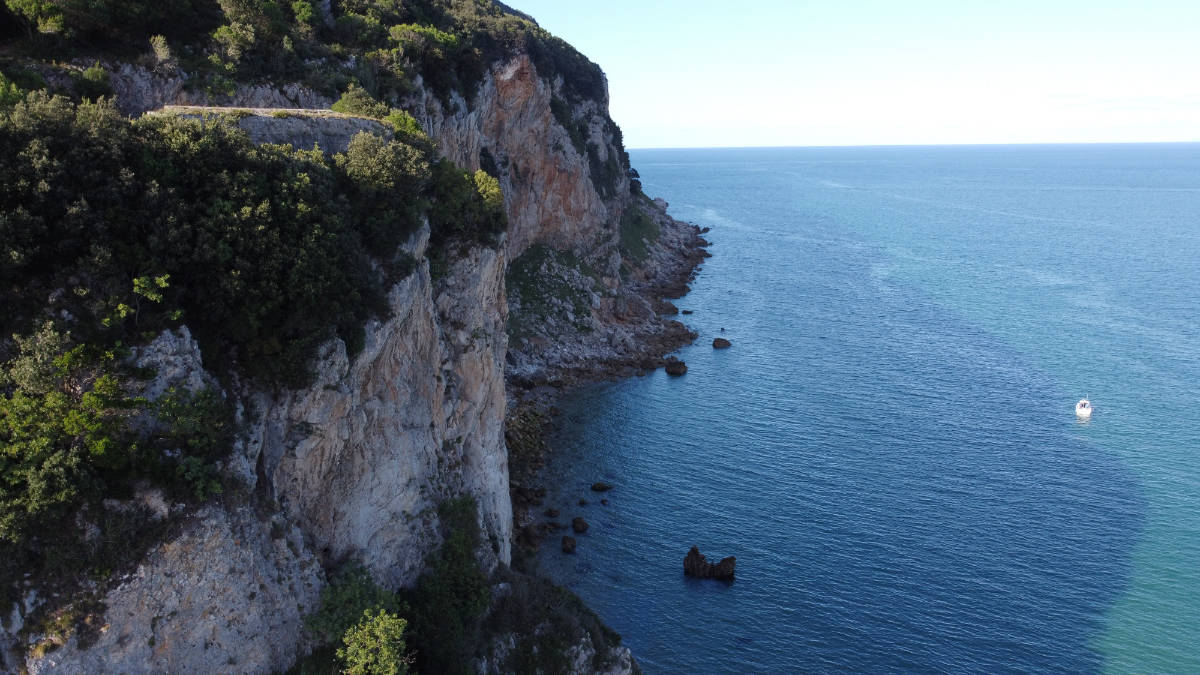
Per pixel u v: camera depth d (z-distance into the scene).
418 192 34.94
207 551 24.16
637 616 47.62
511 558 46.00
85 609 22.19
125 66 40.81
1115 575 51.06
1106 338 101.19
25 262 23.00
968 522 57.16
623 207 146.00
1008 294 125.31
